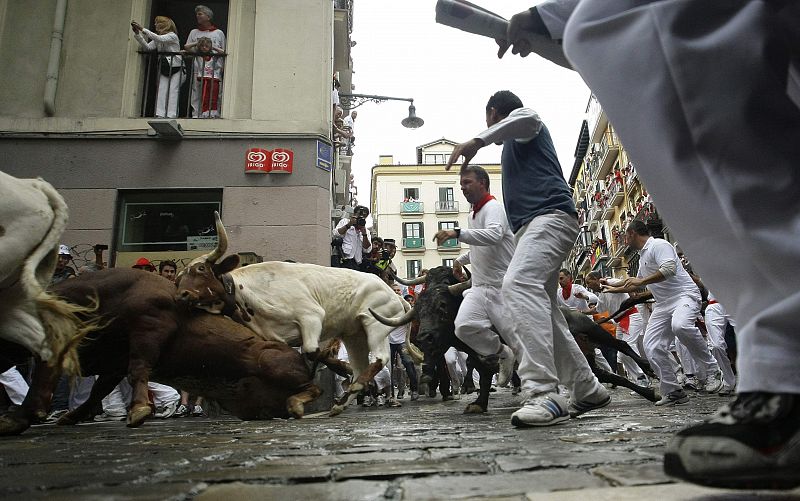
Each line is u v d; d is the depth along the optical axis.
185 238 8.91
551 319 3.76
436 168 59.31
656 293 5.86
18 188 3.83
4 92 9.15
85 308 4.18
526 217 3.69
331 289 6.27
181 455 2.22
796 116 1.18
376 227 57.78
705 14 1.26
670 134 1.23
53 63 9.15
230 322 5.18
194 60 9.60
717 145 1.18
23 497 1.32
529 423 3.21
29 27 9.40
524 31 2.36
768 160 1.16
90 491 1.40
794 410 1.00
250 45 9.70
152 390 6.27
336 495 1.31
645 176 1.30
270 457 2.08
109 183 8.88
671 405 5.30
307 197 9.03
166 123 8.63
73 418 4.93
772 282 1.10
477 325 4.92
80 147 8.95
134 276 4.72
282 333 5.84
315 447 2.41
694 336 5.70
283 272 6.08
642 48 1.29
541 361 3.42
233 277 5.69
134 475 1.67
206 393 5.14
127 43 9.46
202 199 9.08
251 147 9.12
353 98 16.03
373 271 10.10
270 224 8.91
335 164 14.52
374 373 6.06
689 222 1.22
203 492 1.38
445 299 5.64
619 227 38.50
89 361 4.70
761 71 1.18
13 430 3.71
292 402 5.08
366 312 6.38
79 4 9.52
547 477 1.49
